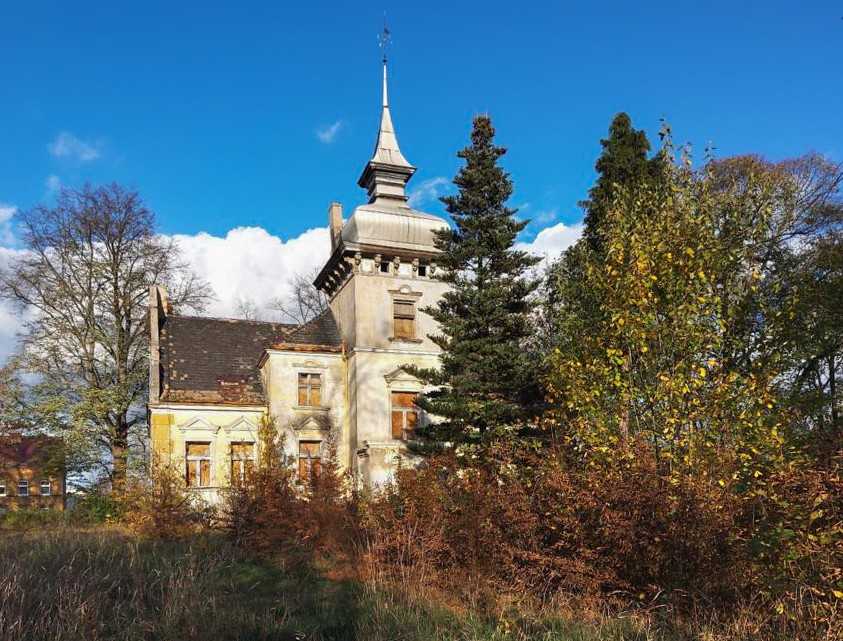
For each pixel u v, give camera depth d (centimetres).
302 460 2733
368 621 934
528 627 916
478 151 1967
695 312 1080
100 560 1225
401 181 3177
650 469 958
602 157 1967
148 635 863
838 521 847
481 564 1112
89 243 3203
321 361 2827
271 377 2739
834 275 1712
